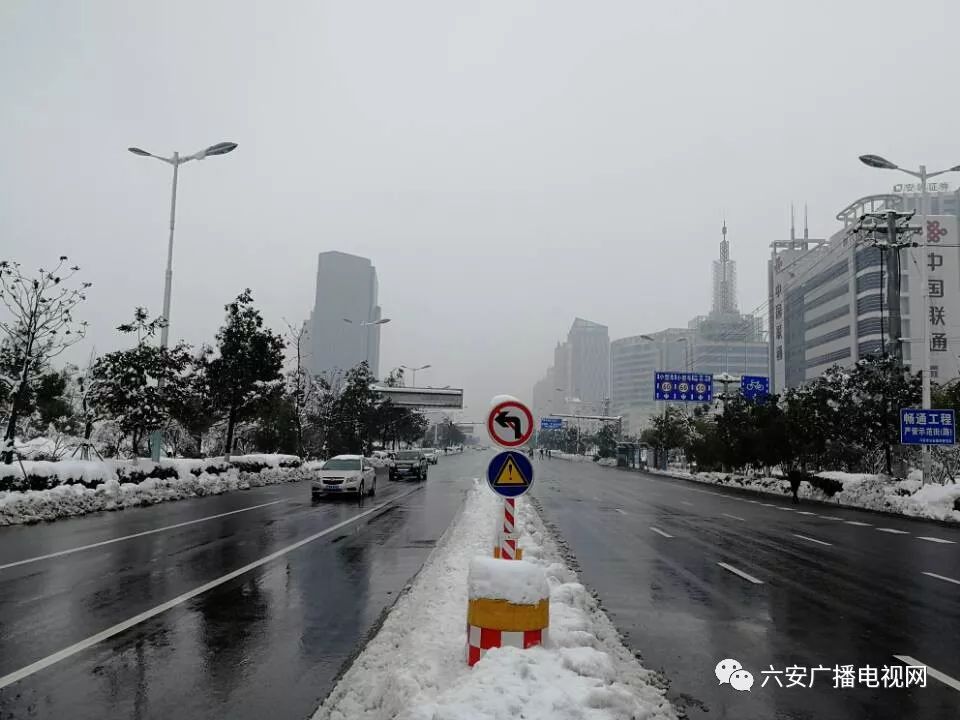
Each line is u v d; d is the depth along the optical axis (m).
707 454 48.56
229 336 32.53
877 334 75.88
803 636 7.89
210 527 16.69
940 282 74.69
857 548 15.45
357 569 11.38
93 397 24.94
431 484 36.09
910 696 6.05
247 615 8.27
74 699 5.61
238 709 5.45
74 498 19.31
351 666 6.38
